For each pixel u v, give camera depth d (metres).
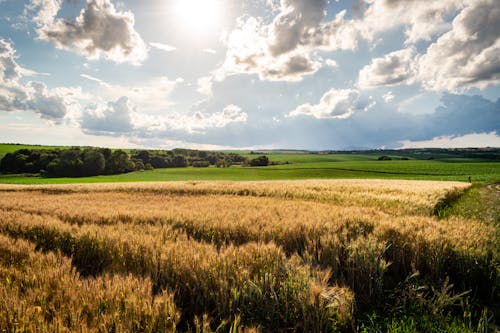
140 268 3.91
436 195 15.66
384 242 4.43
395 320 3.06
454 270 4.24
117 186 27.92
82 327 2.24
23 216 7.73
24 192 25.97
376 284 3.73
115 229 5.91
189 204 11.30
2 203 12.52
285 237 5.44
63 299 2.68
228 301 3.07
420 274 4.23
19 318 2.30
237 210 8.68
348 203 13.41
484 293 3.87
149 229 5.71
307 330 2.82
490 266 4.02
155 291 3.44
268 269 3.50
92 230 5.43
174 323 2.49
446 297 3.24
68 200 14.73
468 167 76.62
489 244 4.55
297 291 3.08
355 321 3.09
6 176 77.81
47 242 5.96
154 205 11.10
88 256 5.02
